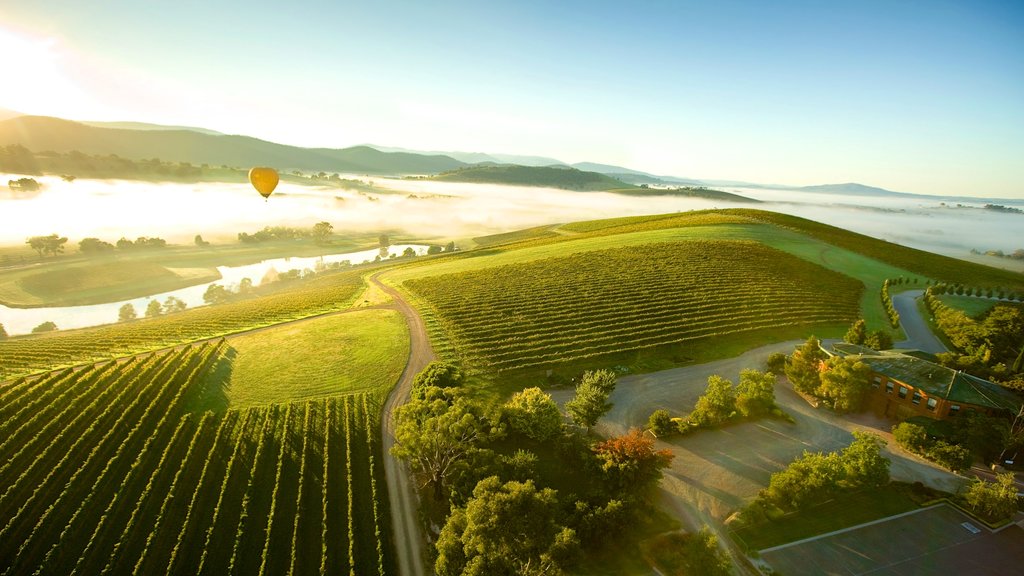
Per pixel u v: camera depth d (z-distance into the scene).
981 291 119.25
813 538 43.38
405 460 53.38
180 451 53.72
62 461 50.00
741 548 42.25
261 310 108.38
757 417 62.50
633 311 91.25
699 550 37.91
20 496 46.66
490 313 92.69
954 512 46.62
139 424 56.06
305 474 50.94
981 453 53.41
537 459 51.94
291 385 68.06
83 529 44.00
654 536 43.31
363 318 95.25
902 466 52.91
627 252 130.62
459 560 37.66
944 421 56.88
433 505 47.38
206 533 44.41
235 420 59.25
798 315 93.00
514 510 36.72
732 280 108.19
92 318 148.12
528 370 72.31
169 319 117.06
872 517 45.78
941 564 41.12
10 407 59.16
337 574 41.00
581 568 40.06
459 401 54.75
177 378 67.50
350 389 67.12
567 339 80.81
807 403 66.44
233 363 75.44
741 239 142.38
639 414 63.16
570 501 45.59
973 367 68.50
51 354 82.19
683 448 56.28
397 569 41.34
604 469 47.56
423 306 101.31
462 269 131.38
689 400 66.50
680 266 117.12
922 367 62.00
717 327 85.75
